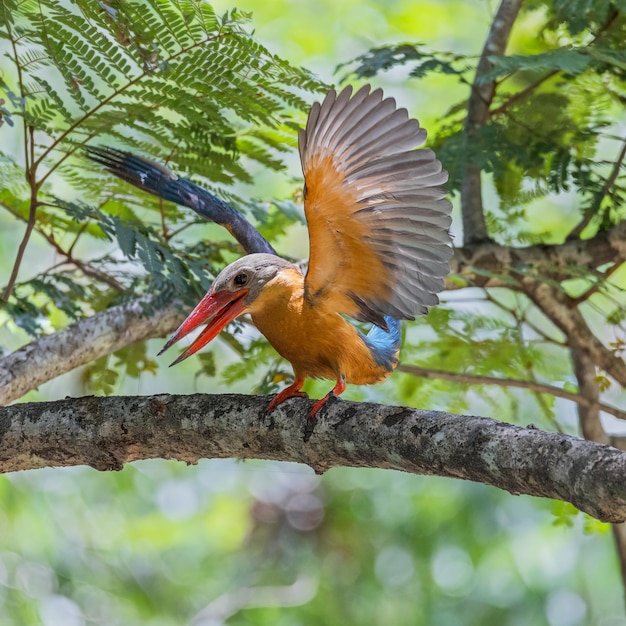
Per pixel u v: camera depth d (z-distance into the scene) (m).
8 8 7.41
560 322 10.65
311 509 15.84
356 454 6.26
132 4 7.54
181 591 15.27
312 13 15.77
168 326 9.44
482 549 14.84
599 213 10.78
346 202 6.23
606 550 14.75
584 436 10.74
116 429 6.80
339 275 6.69
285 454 6.54
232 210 8.20
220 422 6.64
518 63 8.57
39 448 6.93
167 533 15.33
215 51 7.66
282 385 9.87
